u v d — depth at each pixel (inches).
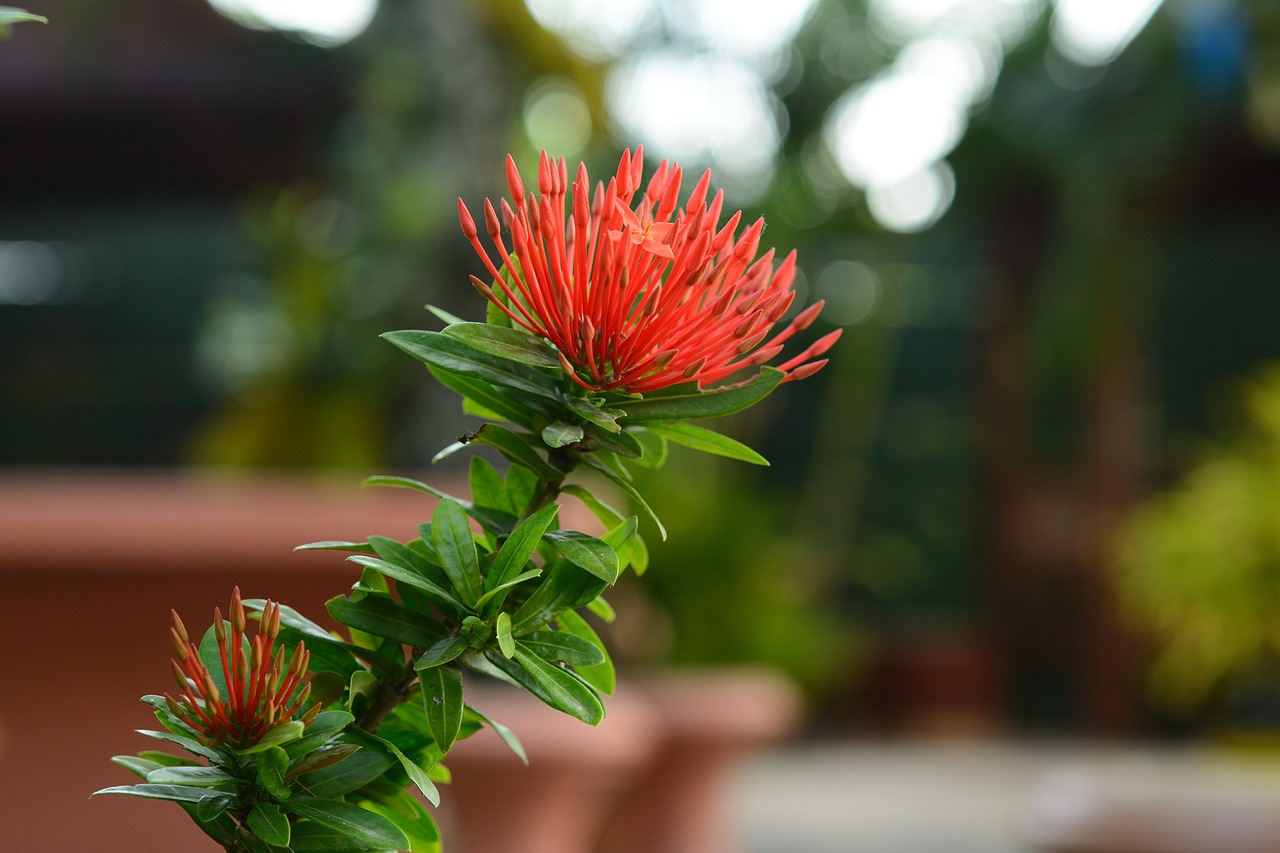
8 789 65.7
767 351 28.0
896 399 463.5
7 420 430.3
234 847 27.3
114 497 73.9
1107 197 386.6
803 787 277.3
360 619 27.5
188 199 319.6
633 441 27.8
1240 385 439.8
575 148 278.7
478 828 104.2
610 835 145.6
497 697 111.7
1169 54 355.6
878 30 408.8
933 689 418.9
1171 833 112.5
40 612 65.6
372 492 80.4
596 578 28.1
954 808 247.4
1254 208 394.0
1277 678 192.1
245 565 65.6
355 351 268.4
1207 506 193.3
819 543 442.6
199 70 284.2
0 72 288.0
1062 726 423.8
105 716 66.1
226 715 25.7
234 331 283.4
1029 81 398.3
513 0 218.7
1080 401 415.8
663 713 143.2
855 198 414.0
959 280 463.8
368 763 27.0
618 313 27.2
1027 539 433.4
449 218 201.6
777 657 317.1
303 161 290.8
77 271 435.5
